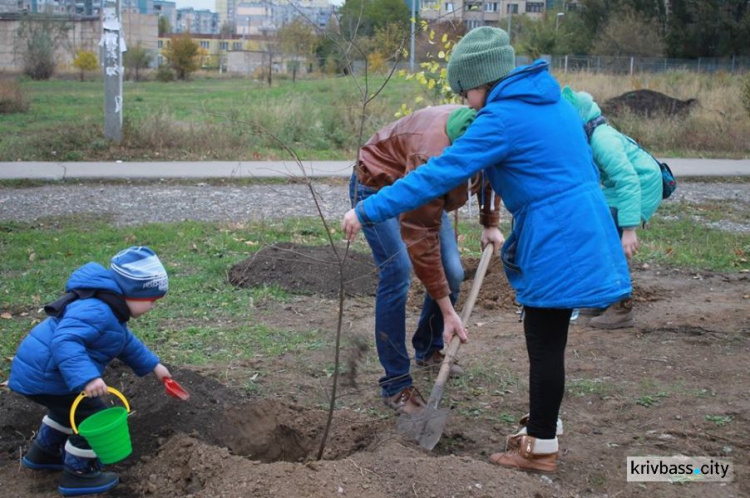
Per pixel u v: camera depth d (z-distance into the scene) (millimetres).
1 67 55969
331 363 5160
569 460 3840
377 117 16969
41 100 29281
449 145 3971
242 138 16484
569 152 3449
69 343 3344
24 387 3477
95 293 3520
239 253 8242
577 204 3400
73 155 15086
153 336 5574
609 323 6023
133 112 22484
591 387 4773
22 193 11805
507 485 3359
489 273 7219
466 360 5254
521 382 4887
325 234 9312
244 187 12789
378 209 3477
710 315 6355
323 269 7148
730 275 7957
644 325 6098
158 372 3729
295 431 4121
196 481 3479
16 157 14852
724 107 24047
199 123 18078
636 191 5160
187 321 5992
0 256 7824
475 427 4234
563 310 3535
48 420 3609
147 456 3766
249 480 3307
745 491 3594
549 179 3404
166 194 12000
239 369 4996
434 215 3852
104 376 4594
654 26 53094
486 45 3594
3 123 20562
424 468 3402
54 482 3639
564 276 3367
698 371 5082
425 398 4594
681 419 4320
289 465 3398
